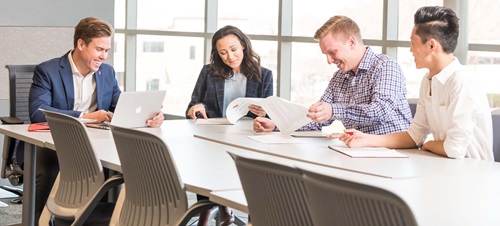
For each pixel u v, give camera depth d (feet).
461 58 16.34
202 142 12.51
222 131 13.73
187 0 24.72
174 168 9.25
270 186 7.04
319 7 20.18
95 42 14.46
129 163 10.00
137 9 26.99
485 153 10.99
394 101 12.60
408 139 11.71
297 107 12.69
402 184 8.95
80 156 11.31
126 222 10.30
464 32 16.25
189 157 11.05
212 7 23.70
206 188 8.98
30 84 16.29
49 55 21.47
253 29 22.36
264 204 7.26
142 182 9.87
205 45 23.81
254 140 12.53
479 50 16.12
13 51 20.90
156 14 26.08
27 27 21.06
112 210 12.02
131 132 9.57
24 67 16.28
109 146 12.21
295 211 6.89
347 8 19.40
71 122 11.09
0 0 20.63
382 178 9.35
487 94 16.05
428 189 8.64
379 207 5.82
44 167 14.39
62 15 21.59
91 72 15.06
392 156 10.89
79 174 11.47
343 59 12.90
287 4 21.04
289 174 6.71
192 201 19.34
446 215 7.39
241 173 7.37
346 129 12.66
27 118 16.21
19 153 15.15
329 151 11.39
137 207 10.10
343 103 13.32
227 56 15.24
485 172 9.76
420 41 10.85
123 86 27.48
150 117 14.26
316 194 6.35
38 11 21.20
